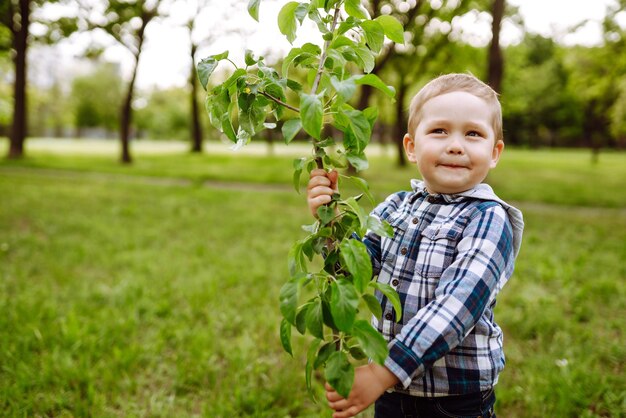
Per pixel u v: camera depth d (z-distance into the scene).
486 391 1.34
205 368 2.56
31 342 2.79
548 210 9.26
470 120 1.33
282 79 1.07
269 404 2.31
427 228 1.38
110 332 2.97
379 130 50.22
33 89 38.84
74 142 49.88
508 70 23.94
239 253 5.09
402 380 1.12
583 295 3.71
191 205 8.83
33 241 5.48
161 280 4.04
